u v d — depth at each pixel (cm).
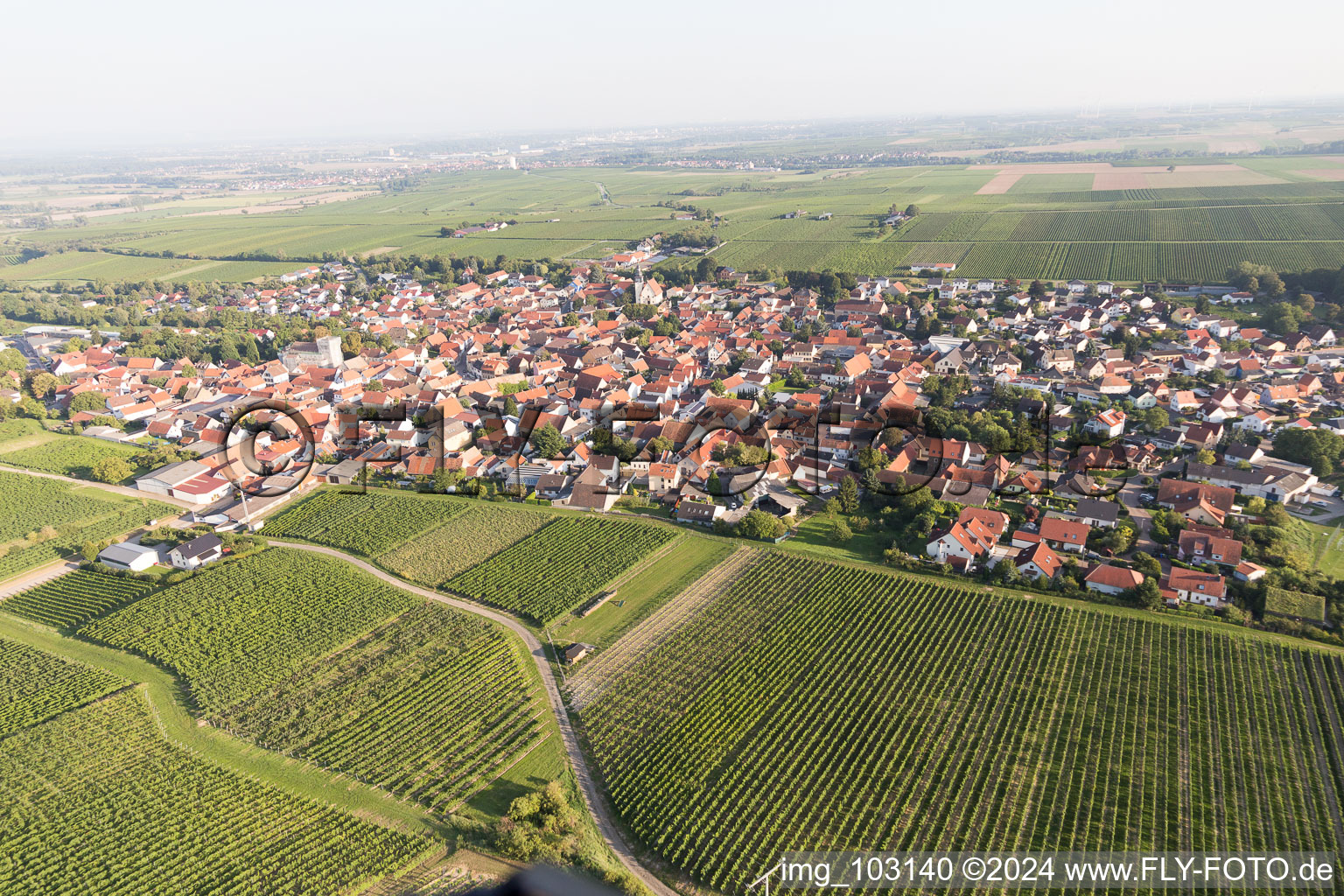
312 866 8012
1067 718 9706
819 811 8525
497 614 12638
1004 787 8725
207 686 11019
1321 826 8100
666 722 9975
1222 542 12481
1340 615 11025
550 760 9438
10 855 8331
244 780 9250
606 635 11875
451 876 7831
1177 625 11362
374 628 12344
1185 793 8575
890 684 10475
